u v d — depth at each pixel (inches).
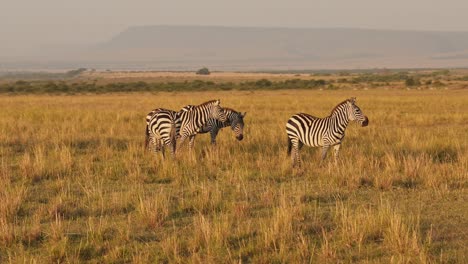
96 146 709.3
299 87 3216.0
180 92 2839.6
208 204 406.0
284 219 347.3
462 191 451.8
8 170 530.3
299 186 471.2
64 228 355.3
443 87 2849.4
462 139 730.2
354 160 576.1
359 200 427.5
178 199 431.2
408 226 345.4
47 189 466.9
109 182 495.8
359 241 320.5
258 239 325.4
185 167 554.6
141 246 321.7
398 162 549.0
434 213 388.2
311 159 597.0
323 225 356.8
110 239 335.0
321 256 301.1
